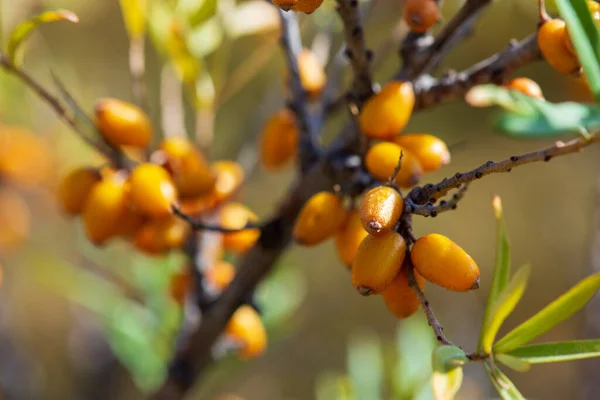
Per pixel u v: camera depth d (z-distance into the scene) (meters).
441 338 0.18
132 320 0.30
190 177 0.23
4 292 0.40
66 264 0.36
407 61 0.22
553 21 0.20
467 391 0.35
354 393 0.27
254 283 0.24
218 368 0.31
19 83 0.36
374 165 0.20
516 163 0.18
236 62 0.48
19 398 0.38
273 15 0.27
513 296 0.18
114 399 0.41
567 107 0.20
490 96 0.21
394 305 0.19
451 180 0.18
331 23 0.28
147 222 0.24
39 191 0.41
